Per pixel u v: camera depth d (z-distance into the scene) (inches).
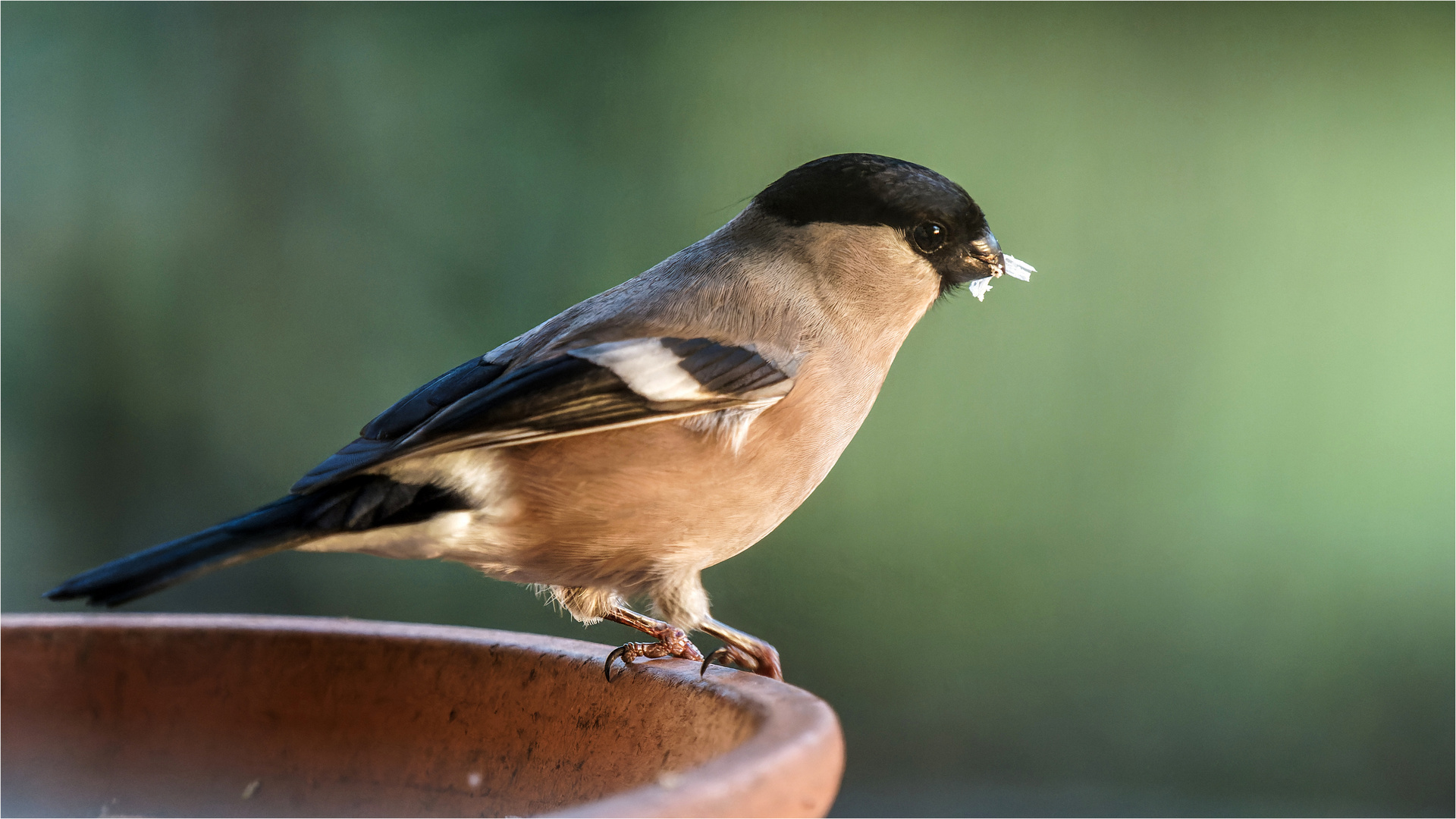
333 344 530.6
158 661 161.0
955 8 539.2
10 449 517.0
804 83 540.7
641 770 138.3
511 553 165.9
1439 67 528.7
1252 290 525.3
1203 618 503.2
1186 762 491.8
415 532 156.1
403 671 159.3
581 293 531.2
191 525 522.3
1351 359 518.0
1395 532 505.0
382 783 156.1
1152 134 534.0
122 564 137.8
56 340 524.4
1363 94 530.3
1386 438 514.6
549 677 151.9
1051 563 506.6
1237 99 533.6
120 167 532.7
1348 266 522.3
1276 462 511.2
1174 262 528.4
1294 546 506.6
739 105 539.8
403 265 534.0
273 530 147.9
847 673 496.1
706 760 128.2
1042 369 515.2
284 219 534.6
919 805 464.1
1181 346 526.6
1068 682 497.0
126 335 526.6
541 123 538.9
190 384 526.6
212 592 488.4
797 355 175.2
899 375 514.6
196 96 536.7
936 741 493.7
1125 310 523.2
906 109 539.2
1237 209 531.2
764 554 502.3
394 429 162.1
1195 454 516.1
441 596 492.7
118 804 157.1
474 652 157.6
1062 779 491.8
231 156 535.5
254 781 157.3
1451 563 499.8
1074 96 536.7
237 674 161.0
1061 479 513.7
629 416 158.7
